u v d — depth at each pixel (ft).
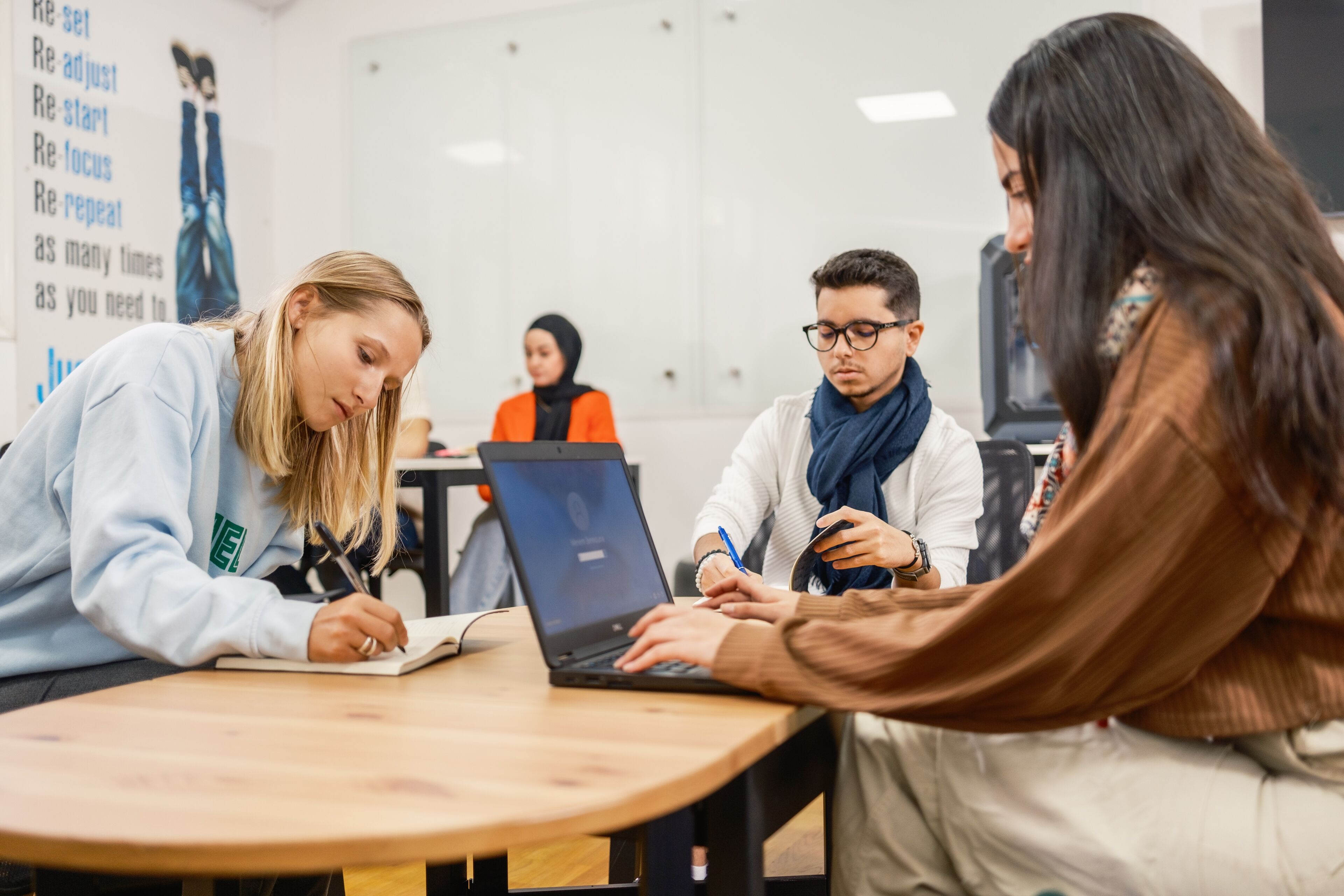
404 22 13.42
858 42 11.39
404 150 13.46
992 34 10.91
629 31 12.27
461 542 13.07
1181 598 2.16
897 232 11.31
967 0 10.98
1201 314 2.15
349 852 1.54
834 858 2.75
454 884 3.93
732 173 11.91
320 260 3.94
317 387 3.83
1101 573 2.14
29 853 1.59
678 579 7.78
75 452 3.66
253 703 2.48
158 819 1.63
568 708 2.41
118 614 3.02
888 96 11.30
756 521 5.98
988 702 2.22
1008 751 2.40
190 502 3.68
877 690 2.31
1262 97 9.98
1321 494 2.16
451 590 10.50
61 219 11.48
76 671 3.88
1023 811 2.35
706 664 2.52
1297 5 9.55
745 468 6.06
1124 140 2.39
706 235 12.03
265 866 1.53
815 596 3.20
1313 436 2.10
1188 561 2.14
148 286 12.52
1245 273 2.17
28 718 2.33
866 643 2.36
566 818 1.64
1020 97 2.61
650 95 12.21
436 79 13.25
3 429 10.90
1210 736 2.30
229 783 1.82
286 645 2.86
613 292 12.41
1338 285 2.30
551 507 3.07
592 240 12.51
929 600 3.09
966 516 5.57
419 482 8.83
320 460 4.16
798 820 6.77
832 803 3.01
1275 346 2.08
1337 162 9.47
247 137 13.79
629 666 2.63
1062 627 2.16
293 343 3.85
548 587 2.86
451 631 3.65
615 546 3.39
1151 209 2.31
